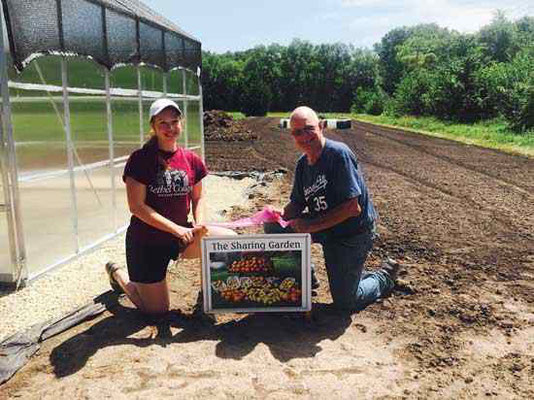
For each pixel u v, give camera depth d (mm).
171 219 4520
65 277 5703
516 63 30547
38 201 5652
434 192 10977
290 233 4879
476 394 3492
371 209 4652
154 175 4371
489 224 8109
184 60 9828
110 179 7363
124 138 7766
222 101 64375
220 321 4555
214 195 10320
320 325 4496
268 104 64562
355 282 4641
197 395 3404
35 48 5305
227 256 4449
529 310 4828
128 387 3486
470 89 32594
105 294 5117
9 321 4621
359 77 75188
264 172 13578
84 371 3688
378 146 21125
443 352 4055
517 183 12133
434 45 64000
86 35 6227
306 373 3693
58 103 5992
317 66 74562
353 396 3434
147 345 4062
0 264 5367
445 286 5426
